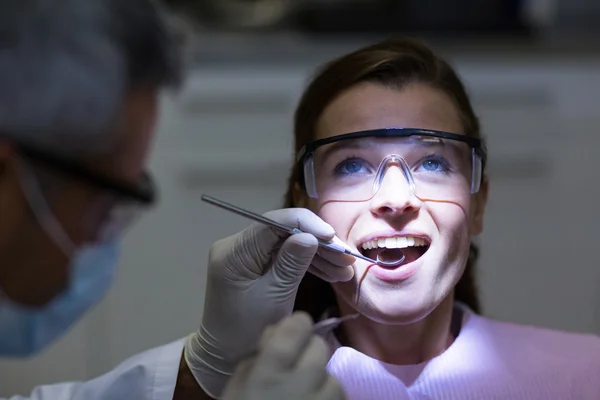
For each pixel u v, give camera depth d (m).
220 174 2.28
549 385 1.05
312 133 1.14
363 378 1.05
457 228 1.06
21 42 0.70
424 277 1.04
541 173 2.33
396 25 2.46
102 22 0.71
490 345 1.10
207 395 1.07
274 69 2.24
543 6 2.68
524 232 2.35
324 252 1.03
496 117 2.30
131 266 2.29
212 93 2.24
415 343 1.10
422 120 1.07
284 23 2.62
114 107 0.72
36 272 0.78
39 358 2.26
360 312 1.06
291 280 1.01
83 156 0.74
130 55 0.73
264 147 2.26
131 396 1.08
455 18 2.46
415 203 1.03
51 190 0.74
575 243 2.36
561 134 2.31
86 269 0.85
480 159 1.10
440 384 1.05
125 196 0.77
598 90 2.29
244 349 1.04
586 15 2.68
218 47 2.31
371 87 1.09
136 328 2.31
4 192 0.72
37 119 0.70
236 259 1.01
